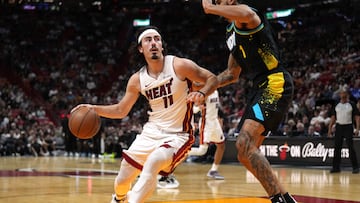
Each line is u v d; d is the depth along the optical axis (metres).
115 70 31.19
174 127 4.68
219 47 30.52
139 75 4.80
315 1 26.33
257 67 4.31
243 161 4.16
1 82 28.41
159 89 4.66
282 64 4.37
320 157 12.94
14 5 32.41
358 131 11.36
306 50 25.33
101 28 33.62
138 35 4.82
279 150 13.89
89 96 28.19
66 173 10.71
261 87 4.30
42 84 28.81
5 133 23.75
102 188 7.37
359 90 18.05
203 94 4.38
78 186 7.68
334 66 21.55
